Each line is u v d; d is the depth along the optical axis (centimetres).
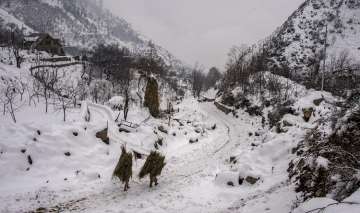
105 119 3544
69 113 3266
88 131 2942
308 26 10494
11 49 6731
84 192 1959
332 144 1655
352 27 10119
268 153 2377
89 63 7425
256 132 4075
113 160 2745
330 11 11069
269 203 1606
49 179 2206
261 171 2173
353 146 1567
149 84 4803
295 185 1723
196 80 10262
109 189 2030
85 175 2234
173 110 5794
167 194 1945
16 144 2403
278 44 9988
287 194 1648
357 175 1173
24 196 1841
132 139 3262
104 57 8306
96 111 3769
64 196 1881
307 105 4078
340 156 1427
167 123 4622
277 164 2233
